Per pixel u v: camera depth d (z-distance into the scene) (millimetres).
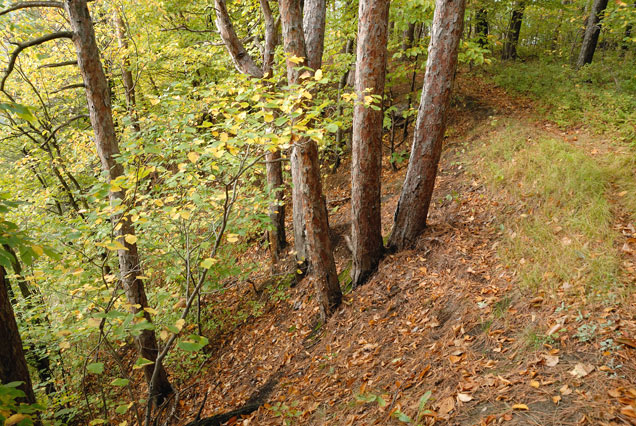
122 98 10531
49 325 6043
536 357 2910
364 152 5020
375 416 3180
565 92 8664
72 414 5566
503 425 2416
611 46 14727
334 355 4684
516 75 10500
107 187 2795
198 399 5793
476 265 4582
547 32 16609
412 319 4430
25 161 6973
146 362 2434
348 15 7973
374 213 5398
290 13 4199
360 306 5223
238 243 9562
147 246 4961
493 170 6160
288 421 3764
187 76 9836
